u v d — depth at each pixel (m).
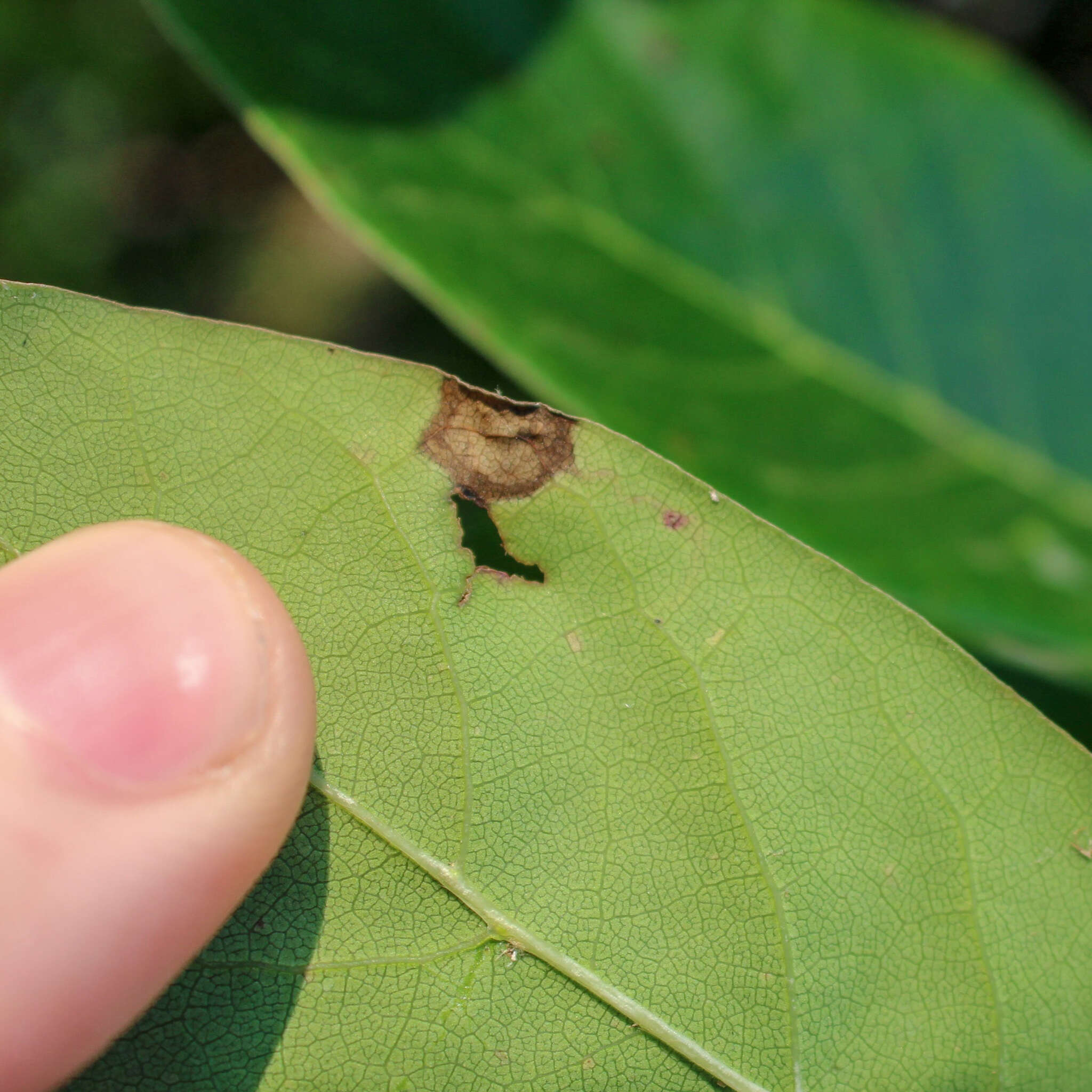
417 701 0.12
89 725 0.12
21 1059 0.12
